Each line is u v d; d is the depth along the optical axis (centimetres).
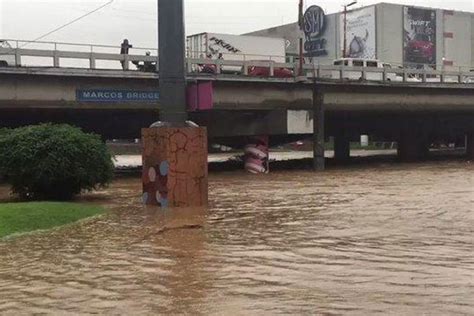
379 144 8438
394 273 859
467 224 1348
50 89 2941
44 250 1098
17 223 1354
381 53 8469
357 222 1405
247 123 3634
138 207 1788
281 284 805
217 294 760
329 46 8956
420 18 8875
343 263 937
